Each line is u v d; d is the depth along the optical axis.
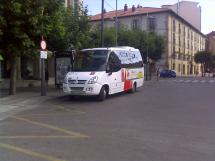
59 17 22.73
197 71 111.50
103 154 8.67
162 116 14.78
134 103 19.47
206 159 8.27
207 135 10.91
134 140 10.20
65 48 26.66
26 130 11.88
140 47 59.97
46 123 13.27
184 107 17.69
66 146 9.50
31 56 22.98
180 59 91.31
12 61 22.77
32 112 16.42
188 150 9.08
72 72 21.31
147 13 80.06
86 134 11.09
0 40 21.16
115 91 22.48
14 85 23.14
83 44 28.00
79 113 15.88
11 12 20.27
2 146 9.56
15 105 18.59
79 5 28.55
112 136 10.77
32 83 32.03
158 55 65.75
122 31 60.50
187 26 98.31
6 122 13.67
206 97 22.78
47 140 10.27
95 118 14.36
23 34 20.97
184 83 41.41
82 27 27.78
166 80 51.75
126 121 13.55
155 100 20.94
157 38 65.50
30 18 20.66
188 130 11.71
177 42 88.31
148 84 38.50
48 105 18.98
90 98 22.00
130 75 24.92
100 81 20.56
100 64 21.41
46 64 34.50
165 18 79.75
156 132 11.38
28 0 20.33
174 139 10.34
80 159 8.23
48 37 24.36
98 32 33.53
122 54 23.77
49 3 21.95
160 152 8.87
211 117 14.47
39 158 8.34
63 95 22.95
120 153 8.77
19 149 9.21
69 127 12.35
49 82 35.25
